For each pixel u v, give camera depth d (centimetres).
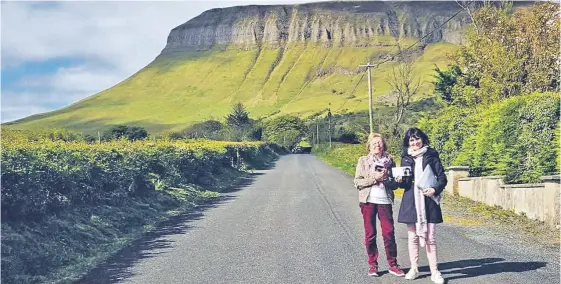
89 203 1251
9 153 971
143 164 1692
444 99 3547
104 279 773
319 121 12812
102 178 1351
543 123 1234
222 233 1135
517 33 2378
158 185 1759
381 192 759
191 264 848
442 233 1059
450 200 1614
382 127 3809
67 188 1150
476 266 788
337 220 1287
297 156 7856
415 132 736
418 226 712
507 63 2222
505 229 1094
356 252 913
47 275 805
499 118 1409
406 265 811
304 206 1578
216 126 11750
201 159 2491
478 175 1728
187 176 2181
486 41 2528
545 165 1196
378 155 769
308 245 980
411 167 729
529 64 2277
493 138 1456
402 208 731
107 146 1602
